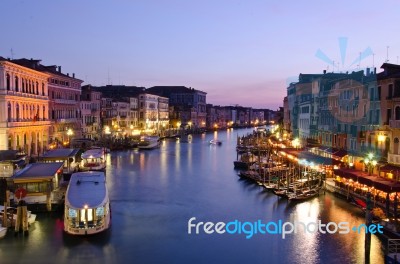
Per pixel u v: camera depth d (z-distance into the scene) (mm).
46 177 31266
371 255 23953
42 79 57375
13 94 46812
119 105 102125
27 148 51562
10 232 27203
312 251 25016
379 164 35250
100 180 31609
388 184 28797
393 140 35062
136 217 31906
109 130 94500
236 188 43500
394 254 21344
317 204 34719
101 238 26969
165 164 62562
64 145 65500
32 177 31062
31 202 31031
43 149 56969
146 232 28391
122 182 46219
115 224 29922
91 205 26953
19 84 49094
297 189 37625
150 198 38344
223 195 39906
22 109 49938
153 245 26047
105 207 27656
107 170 54781
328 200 35938
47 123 58031
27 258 23688
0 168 37250
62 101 68562
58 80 67500
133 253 24750
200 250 25328
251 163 57188
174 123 147000
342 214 31812
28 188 31219
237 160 64125
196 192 41344
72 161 47969
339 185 37812
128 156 72625
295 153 52156
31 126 52094
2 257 23766
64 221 27844
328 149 48375
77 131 76500
